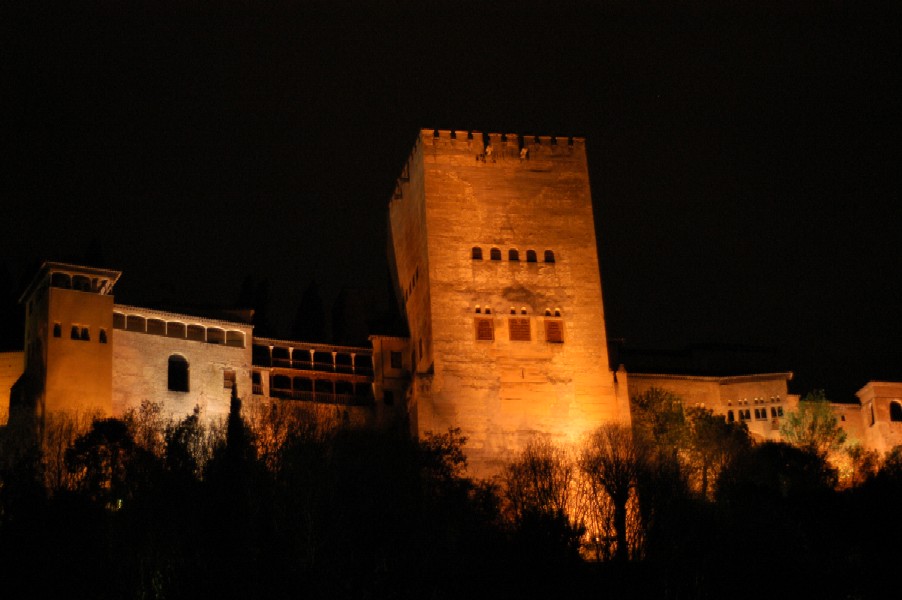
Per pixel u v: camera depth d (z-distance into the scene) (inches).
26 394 3521.2
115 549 2615.7
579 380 3823.8
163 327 3757.4
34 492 2770.7
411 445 3395.7
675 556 2802.7
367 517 2815.0
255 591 2539.4
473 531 2856.8
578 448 3693.4
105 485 3034.0
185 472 2856.8
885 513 3132.4
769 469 3740.2
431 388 3722.9
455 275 3870.6
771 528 3019.2
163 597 2522.1
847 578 2886.3
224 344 3863.2
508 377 3784.5
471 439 3688.5
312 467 2960.1
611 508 3112.7
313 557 2628.0
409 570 2667.3
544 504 3100.4
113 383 3577.8
